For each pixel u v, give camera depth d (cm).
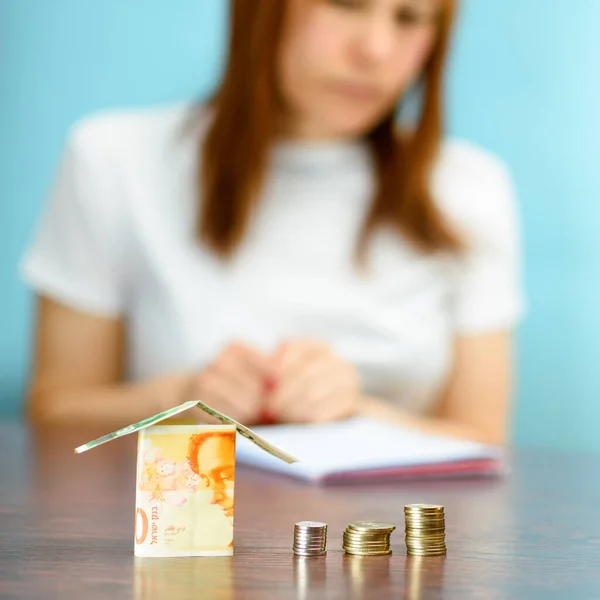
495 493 81
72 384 169
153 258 168
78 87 212
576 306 211
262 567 47
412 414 178
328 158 171
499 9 212
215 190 165
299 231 171
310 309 169
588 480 91
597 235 212
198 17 212
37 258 173
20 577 44
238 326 167
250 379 133
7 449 104
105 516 63
